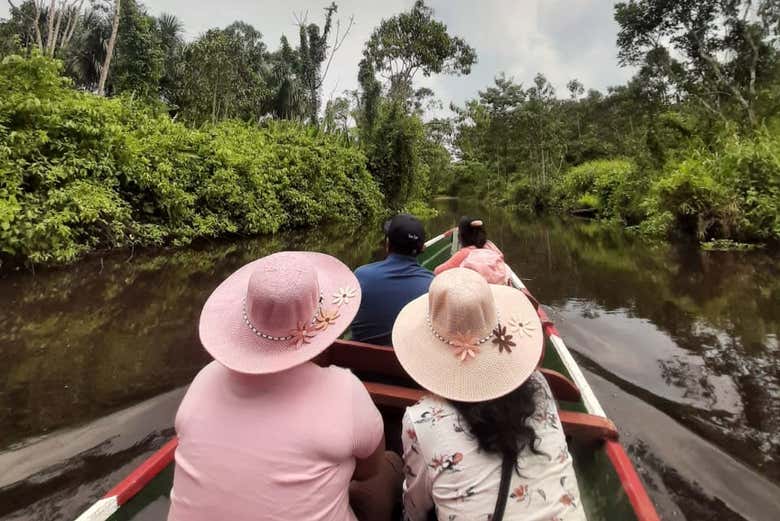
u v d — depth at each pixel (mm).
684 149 15289
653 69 20734
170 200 8852
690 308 5344
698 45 18625
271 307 1010
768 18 17141
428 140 30953
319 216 14656
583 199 21344
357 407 1076
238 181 11008
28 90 7316
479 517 1009
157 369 3629
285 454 969
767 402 3170
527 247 10914
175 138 9812
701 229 10633
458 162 46812
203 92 21766
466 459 1050
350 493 1433
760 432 2824
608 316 5086
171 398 3184
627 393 3311
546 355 2965
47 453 2572
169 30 26828
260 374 989
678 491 2357
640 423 2932
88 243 7285
